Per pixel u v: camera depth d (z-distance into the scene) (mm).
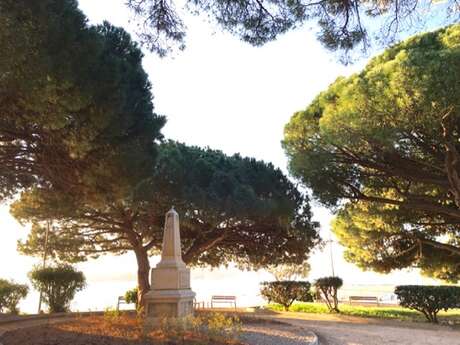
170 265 10734
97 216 15914
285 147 14508
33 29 6535
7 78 6812
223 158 17391
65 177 10086
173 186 14836
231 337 8375
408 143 12117
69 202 11742
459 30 10852
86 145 8477
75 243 16922
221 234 16719
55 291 16203
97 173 9539
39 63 6750
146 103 10242
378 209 15812
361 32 6004
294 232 16984
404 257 17312
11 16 5977
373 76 11188
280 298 19797
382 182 14461
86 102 7852
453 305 14352
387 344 9859
